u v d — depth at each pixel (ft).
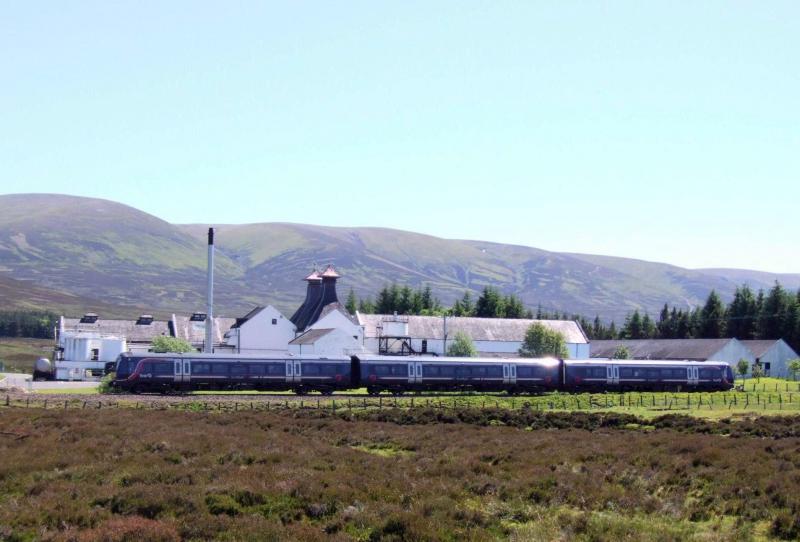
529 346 618.03
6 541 116.37
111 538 114.21
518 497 147.54
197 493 139.95
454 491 148.46
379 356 430.20
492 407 351.87
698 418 292.81
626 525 129.29
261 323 623.36
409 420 290.56
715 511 140.46
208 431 235.20
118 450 193.06
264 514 133.08
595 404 376.07
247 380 404.77
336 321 595.06
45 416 269.03
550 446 211.82
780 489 147.23
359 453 197.88
